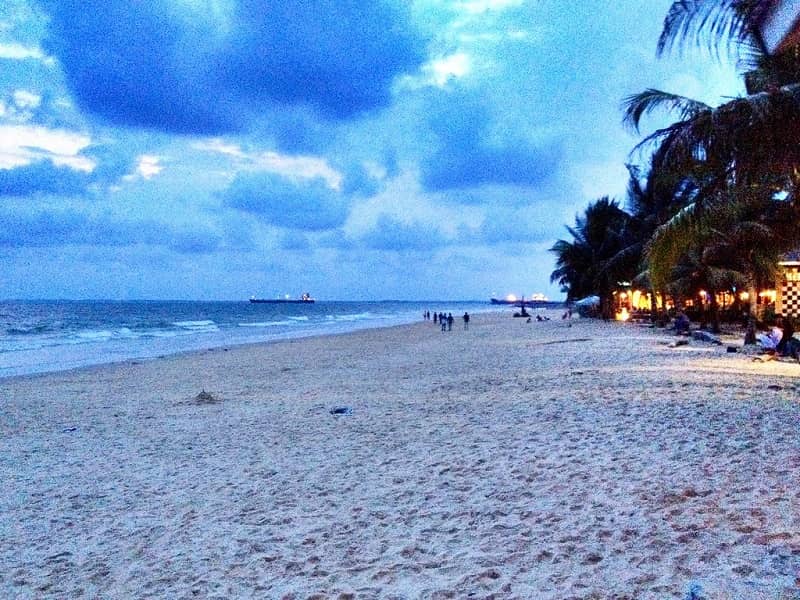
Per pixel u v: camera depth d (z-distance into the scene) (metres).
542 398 10.64
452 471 6.64
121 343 36.44
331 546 4.88
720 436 7.15
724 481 5.46
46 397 14.98
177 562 4.79
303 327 59.19
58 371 21.55
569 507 5.22
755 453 6.32
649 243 12.78
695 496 5.15
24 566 4.95
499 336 32.91
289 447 8.41
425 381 14.49
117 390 15.92
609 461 6.46
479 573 4.15
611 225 42.53
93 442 9.60
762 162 8.99
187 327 60.28
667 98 10.27
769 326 26.55
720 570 3.77
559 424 8.47
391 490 6.16
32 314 86.88
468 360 19.11
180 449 8.73
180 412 11.98
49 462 8.44
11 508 6.47
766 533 4.24
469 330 43.34
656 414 8.66
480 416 9.55
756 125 8.45
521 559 4.31
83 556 5.08
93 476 7.56
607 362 15.70
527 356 18.97
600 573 3.95
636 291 45.94
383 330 48.34
